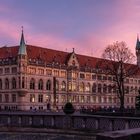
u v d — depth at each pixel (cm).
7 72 15250
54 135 4603
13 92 14962
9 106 15062
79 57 18750
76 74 17650
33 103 15238
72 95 17288
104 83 19262
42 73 15800
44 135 4669
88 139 4250
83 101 18012
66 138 4481
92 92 18612
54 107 14350
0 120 5044
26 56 15012
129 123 3834
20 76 14738
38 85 15575
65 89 17012
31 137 4803
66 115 4541
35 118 4797
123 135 971
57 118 4619
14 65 14975
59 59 17062
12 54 15475
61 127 4566
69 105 4603
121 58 11538
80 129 4369
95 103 18750
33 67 15400
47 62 16112
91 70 18650
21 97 14750
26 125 4847
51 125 4656
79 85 17838
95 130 4194
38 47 16538
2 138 4925
